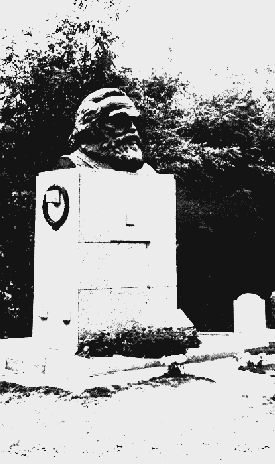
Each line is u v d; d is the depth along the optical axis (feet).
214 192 77.66
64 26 68.08
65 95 66.23
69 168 40.96
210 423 25.73
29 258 66.03
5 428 25.54
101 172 40.57
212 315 75.87
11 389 32.81
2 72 66.64
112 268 40.40
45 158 67.77
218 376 35.01
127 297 40.91
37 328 41.06
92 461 21.16
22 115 67.21
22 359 36.70
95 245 39.63
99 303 39.42
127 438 23.79
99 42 68.28
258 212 79.82
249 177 79.92
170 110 76.13
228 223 78.79
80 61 68.28
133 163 42.78
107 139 42.22
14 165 67.41
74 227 39.09
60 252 39.99
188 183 76.13
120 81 70.13
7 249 66.03
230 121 76.18
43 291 40.88
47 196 40.52
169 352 38.11
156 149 70.03
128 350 37.83
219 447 22.61
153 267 42.70
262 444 22.93
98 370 34.65
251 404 28.84
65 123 66.39
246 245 81.35
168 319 42.45
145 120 69.62
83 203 39.32
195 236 78.33
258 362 37.73
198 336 45.78
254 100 79.66
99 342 37.86
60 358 36.24
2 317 65.62
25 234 66.08
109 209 40.63
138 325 41.11
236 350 41.55
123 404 29.09
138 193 42.39
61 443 23.30
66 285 39.32
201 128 77.20
